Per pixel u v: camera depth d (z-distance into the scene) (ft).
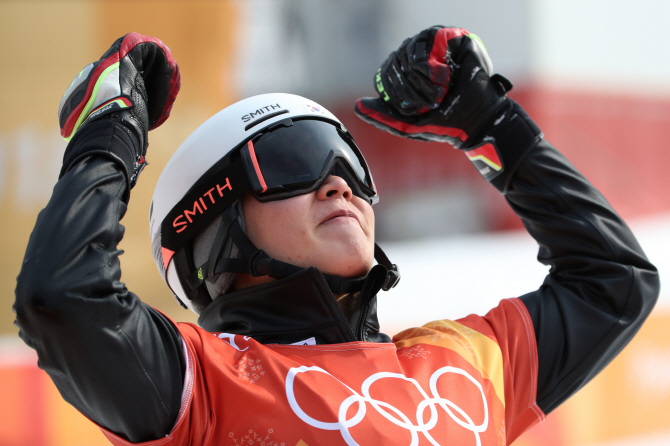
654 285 20.66
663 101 81.51
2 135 47.65
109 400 12.91
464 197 74.13
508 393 18.38
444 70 20.81
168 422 13.60
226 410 14.28
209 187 18.12
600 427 44.11
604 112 80.07
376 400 15.06
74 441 36.73
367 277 17.56
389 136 77.51
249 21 75.20
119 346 12.92
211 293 18.81
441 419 15.40
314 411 14.32
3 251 46.37
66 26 49.24
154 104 18.08
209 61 53.62
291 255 17.26
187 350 14.51
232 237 17.66
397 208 75.97
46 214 13.42
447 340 17.99
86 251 13.17
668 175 80.23
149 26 51.55
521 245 62.90
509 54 81.25
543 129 78.64
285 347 16.08
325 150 18.21
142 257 46.85
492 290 50.19
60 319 12.42
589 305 19.98
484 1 81.35
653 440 45.03
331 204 17.76
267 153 17.92
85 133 15.23
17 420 36.09
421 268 56.24
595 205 20.99
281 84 78.23
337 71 80.33
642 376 45.98
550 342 19.62
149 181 48.39
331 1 79.56
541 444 42.11
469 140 22.18
